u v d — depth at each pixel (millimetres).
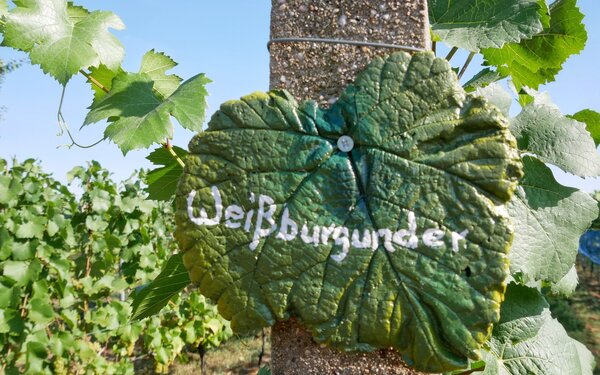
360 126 1105
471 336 1038
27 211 4914
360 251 1085
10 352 4840
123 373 6129
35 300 4656
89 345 5984
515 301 1428
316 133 1124
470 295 1044
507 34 1291
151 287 1443
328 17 1193
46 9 1503
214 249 1144
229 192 1143
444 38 1323
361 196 1100
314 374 1152
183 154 1686
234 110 1152
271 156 1131
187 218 1155
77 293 5750
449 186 1065
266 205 1125
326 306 1091
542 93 1603
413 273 1065
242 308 1130
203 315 7164
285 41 1204
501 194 1050
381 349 1144
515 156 1060
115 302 5797
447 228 1062
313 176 1115
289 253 1110
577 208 1341
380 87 1107
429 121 1084
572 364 1514
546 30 1597
